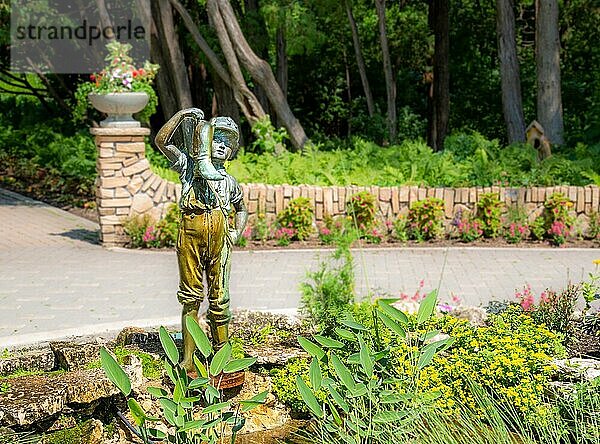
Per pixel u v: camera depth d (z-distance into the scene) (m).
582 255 12.50
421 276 10.88
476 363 5.71
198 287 5.57
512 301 8.48
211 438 3.84
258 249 13.01
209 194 5.46
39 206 17.27
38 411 4.65
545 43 18.31
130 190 13.22
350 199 13.68
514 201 13.84
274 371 5.97
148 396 5.32
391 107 21.81
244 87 18.19
